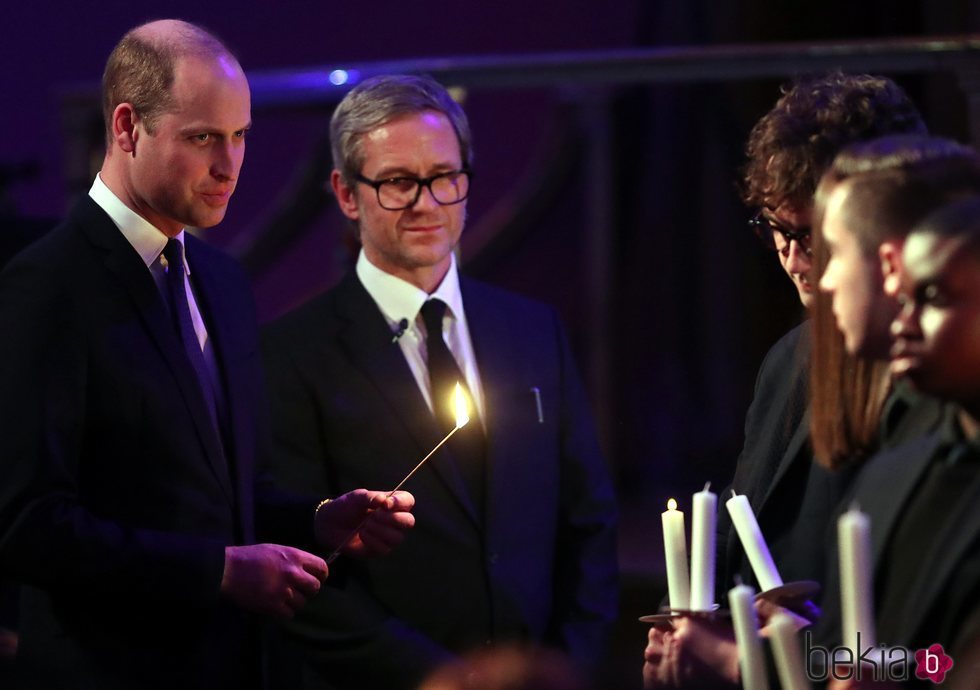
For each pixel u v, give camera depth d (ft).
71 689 17.69
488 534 22.15
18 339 17.35
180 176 17.98
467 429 22.61
